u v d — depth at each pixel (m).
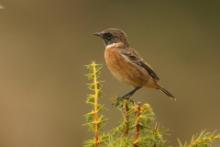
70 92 18.09
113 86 17.20
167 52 20.91
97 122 3.89
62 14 20.73
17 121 16.59
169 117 17.83
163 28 21.42
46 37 20.05
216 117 18.73
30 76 18.41
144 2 21.61
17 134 16.31
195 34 21.52
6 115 16.64
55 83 18.38
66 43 19.94
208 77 20.19
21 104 17.08
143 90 17.42
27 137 16.30
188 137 17.94
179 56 20.77
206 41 21.44
